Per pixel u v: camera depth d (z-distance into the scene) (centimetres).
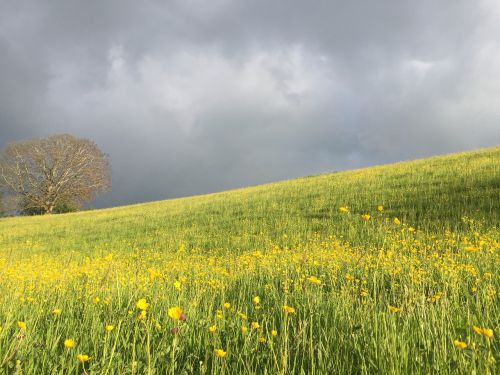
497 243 842
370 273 625
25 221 4062
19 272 825
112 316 389
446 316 322
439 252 907
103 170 5794
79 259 1608
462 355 233
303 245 1343
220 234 1873
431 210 1561
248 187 4500
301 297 458
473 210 1424
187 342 339
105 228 2678
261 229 1820
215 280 639
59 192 5628
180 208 3169
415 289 461
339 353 294
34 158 5450
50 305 461
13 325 377
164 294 504
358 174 3142
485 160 2503
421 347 277
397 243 1043
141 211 3484
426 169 2597
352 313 371
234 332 355
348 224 1591
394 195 1966
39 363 298
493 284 499
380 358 255
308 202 2266
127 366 281
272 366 281
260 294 548
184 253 1512
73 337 333
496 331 300
